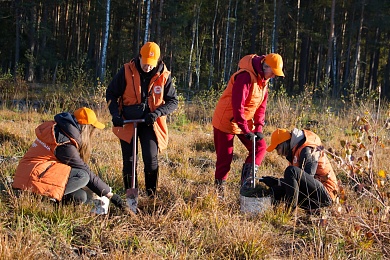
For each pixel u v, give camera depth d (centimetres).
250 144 563
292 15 3762
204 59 4528
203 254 394
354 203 498
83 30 4241
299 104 1390
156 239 413
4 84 1842
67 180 440
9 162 598
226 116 547
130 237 412
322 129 1129
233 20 3528
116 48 3906
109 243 399
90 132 468
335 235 439
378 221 436
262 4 3628
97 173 587
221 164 557
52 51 3288
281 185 529
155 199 485
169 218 452
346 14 3809
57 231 402
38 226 406
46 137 445
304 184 498
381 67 4734
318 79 3850
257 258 400
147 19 2725
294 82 4034
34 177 436
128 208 459
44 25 3012
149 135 503
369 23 3444
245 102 540
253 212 489
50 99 1584
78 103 1420
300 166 511
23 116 1189
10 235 381
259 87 542
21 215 411
